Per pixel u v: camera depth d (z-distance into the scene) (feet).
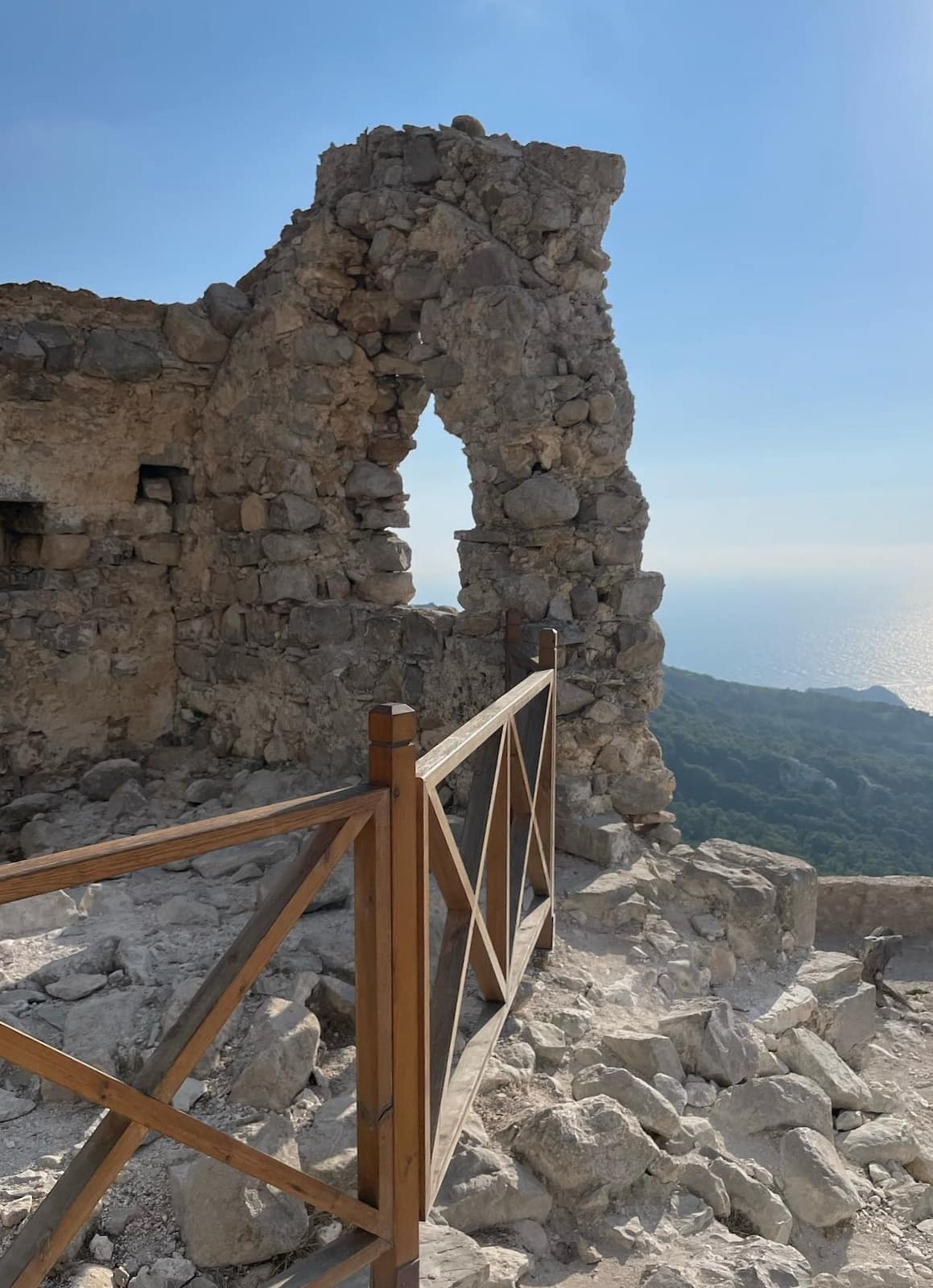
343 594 17.99
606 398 14.40
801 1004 12.15
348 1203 5.44
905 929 17.62
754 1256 7.38
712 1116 9.57
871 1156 9.88
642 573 14.97
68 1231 4.23
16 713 17.92
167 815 16.57
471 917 7.28
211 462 18.90
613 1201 7.79
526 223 14.52
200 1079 7.85
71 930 10.93
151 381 18.44
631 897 12.84
